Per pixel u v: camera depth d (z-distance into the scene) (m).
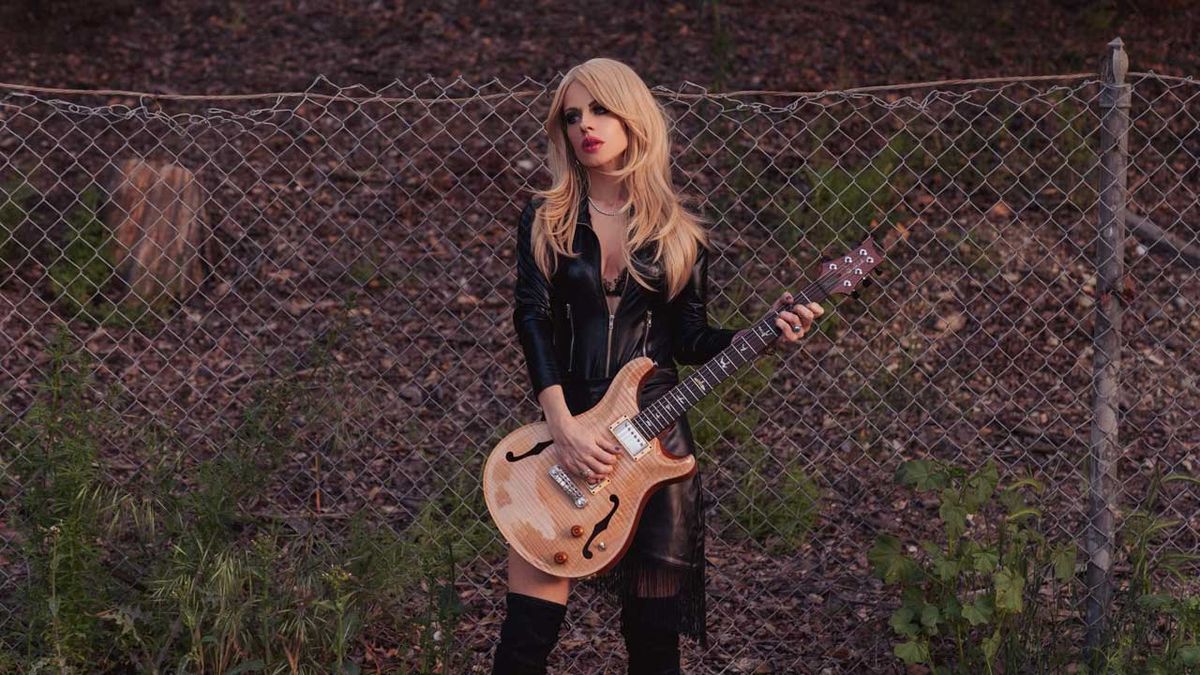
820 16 9.54
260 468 3.55
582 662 3.74
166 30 9.59
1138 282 6.36
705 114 8.04
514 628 2.89
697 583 3.00
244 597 3.29
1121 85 3.46
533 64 8.99
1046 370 5.76
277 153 7.66
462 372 5.72
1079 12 9.48
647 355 2.96
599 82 2.85
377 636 3.62
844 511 4.65
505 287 6.49
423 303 6.31
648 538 2.91
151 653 3.25
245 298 6.29
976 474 3.25
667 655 3.05
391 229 6.93
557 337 2.96
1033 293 6.33
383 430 5.11
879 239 6.70
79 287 6.13
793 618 3.94
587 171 2.98
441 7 10.02
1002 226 6.86
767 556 4.34
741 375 5.31
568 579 2.96
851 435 5.14
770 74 8.65
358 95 8.59
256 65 9.08
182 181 6.34
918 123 7.88
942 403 5.23
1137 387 5.61
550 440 2.88
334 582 3.10
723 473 4.70
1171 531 4.46
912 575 3.25
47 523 3.22
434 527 3.85
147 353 5.74
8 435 3.82
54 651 3.03
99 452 3.49
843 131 7.78
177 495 3.52
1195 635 3.24
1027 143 7.64
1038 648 3.42
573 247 2.92
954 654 3.63
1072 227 6.89
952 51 8.98
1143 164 7.50
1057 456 4.79
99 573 3.27
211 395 5.32
